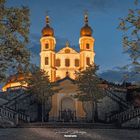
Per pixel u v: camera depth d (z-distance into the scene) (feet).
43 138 130.00
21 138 128.98
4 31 55.52
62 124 218.38
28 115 256.11
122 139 127.65
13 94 289.94
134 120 215.72
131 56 65.26
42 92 264.72
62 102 288.92
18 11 56.44
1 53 56.85
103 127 206.39
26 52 58.29
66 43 461.37
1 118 215.31
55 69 453.17
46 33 463.83
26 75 62.64
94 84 258.37
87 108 285.02
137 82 70.54
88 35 470.80
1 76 58.29
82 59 458.09
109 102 277.03
